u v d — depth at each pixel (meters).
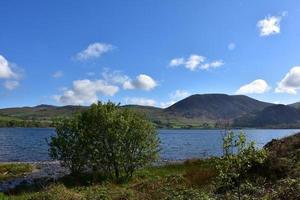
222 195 19.19
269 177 21.88
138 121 36.12
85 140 36.19
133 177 35.75
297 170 21.77
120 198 21.70
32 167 51.75
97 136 35.84
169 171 37.81
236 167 14.16
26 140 137.25
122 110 37.41
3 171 48.12
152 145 36.62
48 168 52.78
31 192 31.03
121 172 37.12
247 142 13.86
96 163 35.97
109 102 37.56
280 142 28.16
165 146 110.81
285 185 18.25
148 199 21.19
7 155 79.06
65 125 37.31
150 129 36.66
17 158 72.62
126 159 35.69
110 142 35.56
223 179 14.96
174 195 20.20
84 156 36.44
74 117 37.81
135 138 35.78
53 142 37.44
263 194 18.42
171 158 71.94
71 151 36.84
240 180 19.72
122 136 35.31
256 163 22.45
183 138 165.38
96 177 35.25
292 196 16.59
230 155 13.87
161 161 61.25
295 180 17.55
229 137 13.85
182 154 82.88
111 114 36.19
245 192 19.05
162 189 22.66
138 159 35.94
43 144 116.06
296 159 23.73
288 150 26.12
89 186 29.39
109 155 35.75
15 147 103.25
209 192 20.62
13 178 43.31
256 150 14.12
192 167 37.00
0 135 176.75
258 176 21.78
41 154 81.62
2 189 35.19
